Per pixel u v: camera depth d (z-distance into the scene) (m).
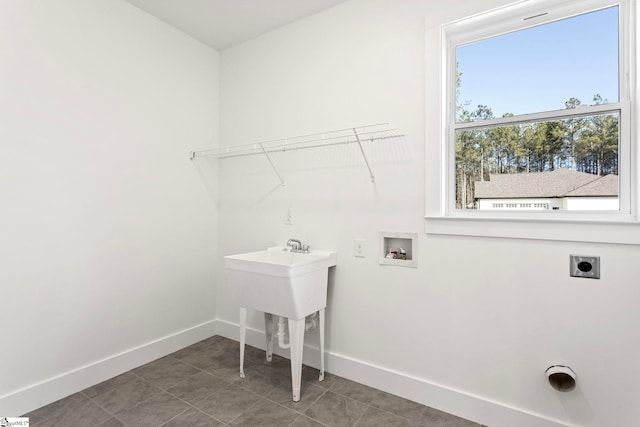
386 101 1.97
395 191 1.94
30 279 1.75
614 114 1.49
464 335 1.74
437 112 1.79
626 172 1.45
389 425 1.64
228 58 2.79
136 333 2.25
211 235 2.79
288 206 2.40
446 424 1.66
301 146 2.33
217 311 2.83
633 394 1.39
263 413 1.73
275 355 2.43
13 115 1.68
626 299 1.39
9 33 1.66
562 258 1.51
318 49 2.26
